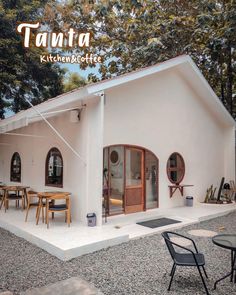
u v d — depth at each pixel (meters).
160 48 13.08
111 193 8.12
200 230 7.43
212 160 11.73
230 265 4.98
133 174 8.76
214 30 11.95
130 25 13.75
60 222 7.37
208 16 11.63
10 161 12.16
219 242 4.13
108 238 5.95
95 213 7.09
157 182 9.45
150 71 8.12
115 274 4.57
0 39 15.20
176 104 10.11
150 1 13.62
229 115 11.66
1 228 7.48
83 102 7.54
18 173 11.55
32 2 16.42
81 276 4.49
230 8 11.05
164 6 13.73
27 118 7.48
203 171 11.25
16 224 7.05
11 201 10.55
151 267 4.86
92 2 14.59
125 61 14.91
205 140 11.41
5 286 4.13
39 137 9.88
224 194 11.79
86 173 7.40
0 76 15.31
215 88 15.73
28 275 4.52
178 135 10.18
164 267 4.86
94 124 7.21
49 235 6.10
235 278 4.30
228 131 12.34
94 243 5.64
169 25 12.77
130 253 5.56
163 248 5.89
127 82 7.68
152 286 4.16
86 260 5.18
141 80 8.80
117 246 5.99
